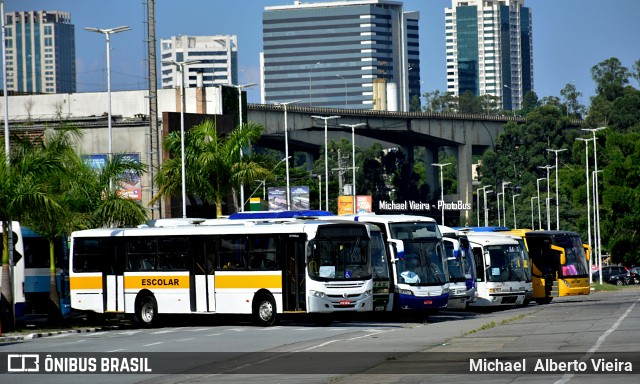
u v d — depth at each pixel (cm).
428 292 5853
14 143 5809
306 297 5341
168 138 8581
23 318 6644
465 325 5206
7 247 5731
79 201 6494
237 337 4847
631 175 14175
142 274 5947
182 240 5812
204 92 12281
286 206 11888
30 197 5534
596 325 4672
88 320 6506
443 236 6762
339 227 5403
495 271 7369
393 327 5331
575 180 16412
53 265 6272
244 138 8438
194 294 5744
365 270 5403
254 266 5538
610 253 14575
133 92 12325
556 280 8212
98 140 10931
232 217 6225
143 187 10456
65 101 12412
